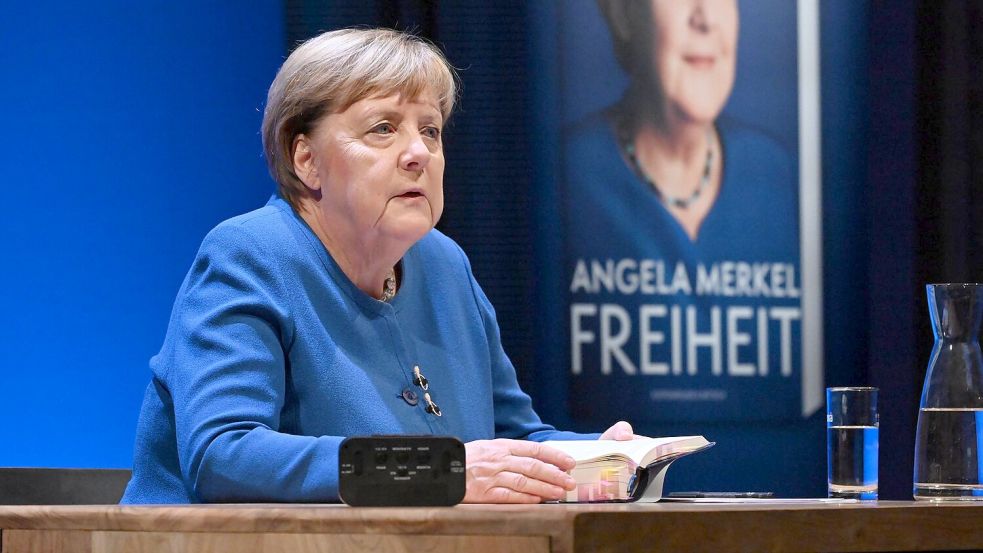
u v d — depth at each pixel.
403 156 6.23
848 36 13.12
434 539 3.63
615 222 12.95
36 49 12.21
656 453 5.34
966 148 13.23
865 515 4.00
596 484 5.17
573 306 12.91
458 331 6.80
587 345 12.91
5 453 12.00
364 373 6.15
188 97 12.50
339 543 3.74
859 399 5.54
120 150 12.35
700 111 13.01
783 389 13.06
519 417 7.24
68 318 12.19
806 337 13.11
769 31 13.08
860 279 13.14
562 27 12.88
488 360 7.01
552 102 12.88
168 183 12.44
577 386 12.91
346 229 6.32
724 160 13.05
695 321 13.01
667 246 12.99
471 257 12.81
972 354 5.60
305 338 6.00
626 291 12.95
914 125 13.18
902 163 13.17
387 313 6.38
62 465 12.10
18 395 12.05
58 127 12.25
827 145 13.12
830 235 13.12
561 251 12.88
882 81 13.17
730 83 13.04
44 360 12.12
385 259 6.39
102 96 12.34
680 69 12.97
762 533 3.78
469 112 12.82
